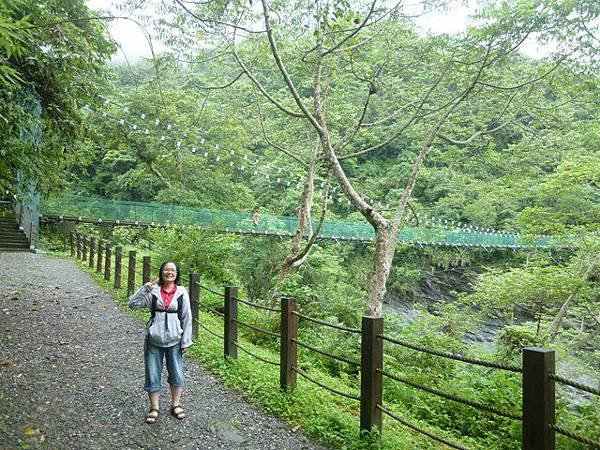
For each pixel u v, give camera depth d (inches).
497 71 534.9
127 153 1245.1
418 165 492.7
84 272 520.4
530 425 107.9
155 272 526.0
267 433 167.3
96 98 362.9
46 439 145.9
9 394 177.8
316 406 189.2
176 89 1031.0
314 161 592.7
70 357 233.8
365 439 156.6
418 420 242.1
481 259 1278.3
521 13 427.5
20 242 682.2
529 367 109.0
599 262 544.1
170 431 161.6
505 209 1169.4
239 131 1054.4
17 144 282.5
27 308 329.4
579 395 466.0
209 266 541.0
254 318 410.3
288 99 739.4
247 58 587.5
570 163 540.1
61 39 307.1
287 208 1290.6
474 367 363.9
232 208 1143.0
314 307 470.9
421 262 1273.4
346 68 606.5
